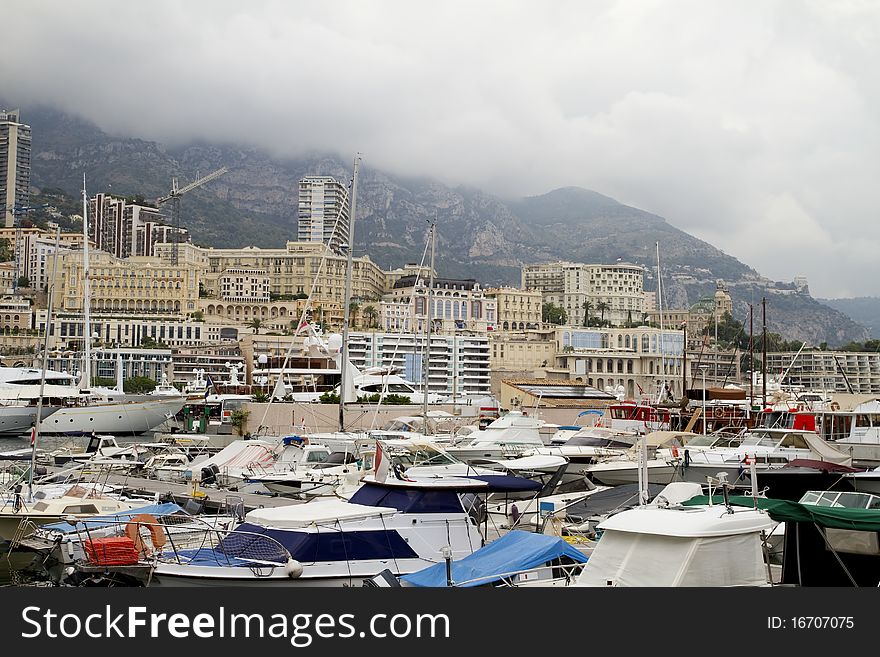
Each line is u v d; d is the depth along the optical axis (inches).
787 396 4074.8
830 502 1134.4
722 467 1989.4
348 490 1788.9
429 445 1555.1
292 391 5024.6
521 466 2074.3
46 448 3900.1
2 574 1374.3
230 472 2276.1
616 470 2105.1
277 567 1114.1
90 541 1211.9
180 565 1120.2
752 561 985.5
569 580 1048.2
